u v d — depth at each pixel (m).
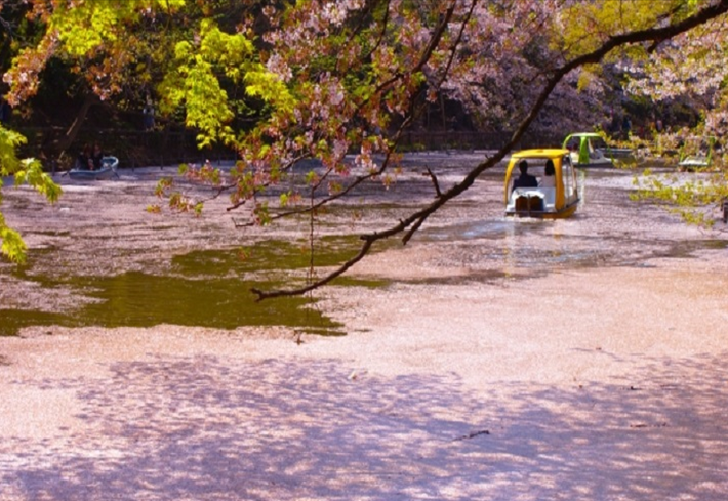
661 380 11.26
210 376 11.51
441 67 9.04
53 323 14.63
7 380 11.28
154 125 49.31
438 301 16.25
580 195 37.34
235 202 8.81
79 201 33.41
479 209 32.09
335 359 12.32
